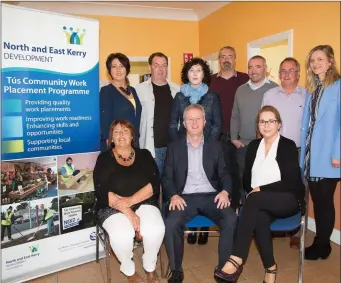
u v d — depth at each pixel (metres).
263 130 2.21
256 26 3.88
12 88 2.06
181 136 2.58
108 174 2.20
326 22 2.85
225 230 2.11
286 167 2.15
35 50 2.13
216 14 4.77
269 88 2.90
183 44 5.33
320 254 2.48
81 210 2.46
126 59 2.59
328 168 2.24
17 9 2.04
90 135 2.45
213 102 2.54
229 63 3.26
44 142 2.24
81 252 2.50
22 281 2.24
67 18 2.24
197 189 2.37
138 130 2.71
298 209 2.14
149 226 2.07
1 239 2.13
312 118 2.34
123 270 2.09
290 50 3.30
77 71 2.33
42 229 2.30
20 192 2.18
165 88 2.83
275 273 2.07
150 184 2.27
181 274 2.14
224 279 2.01
